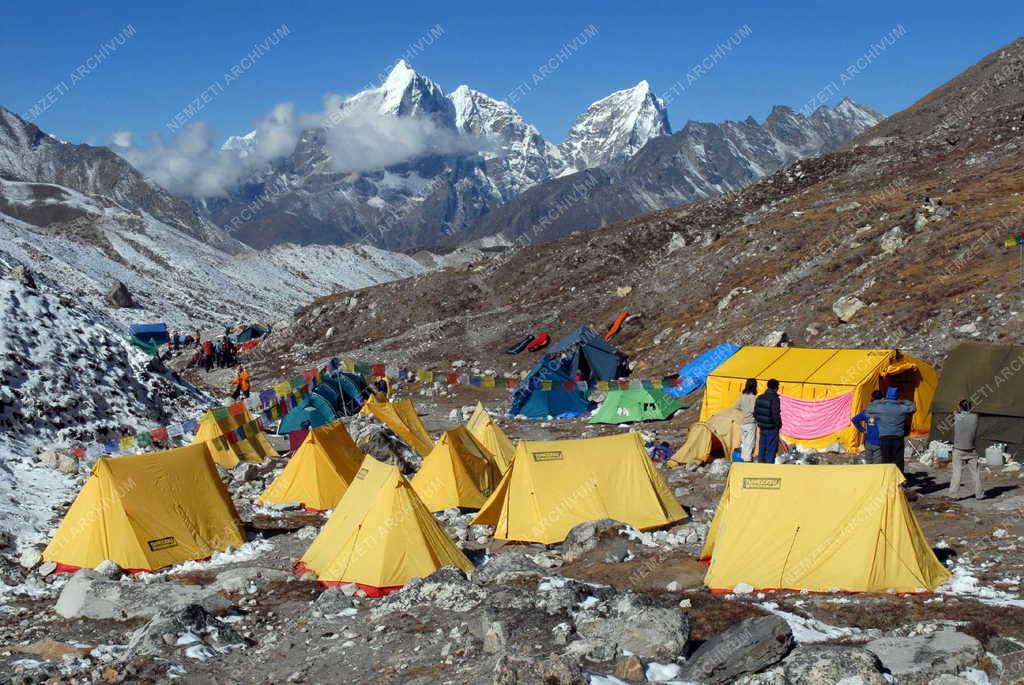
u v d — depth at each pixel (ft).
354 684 33.76
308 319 267.39
